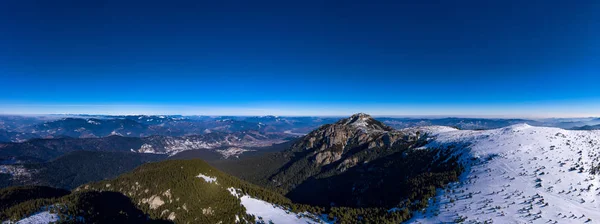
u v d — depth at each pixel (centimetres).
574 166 10388
